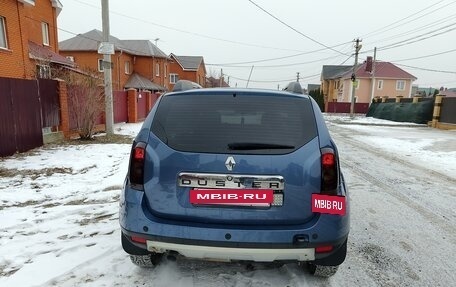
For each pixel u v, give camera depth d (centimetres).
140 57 3884
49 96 1023
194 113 258
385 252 352
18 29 1302
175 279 286
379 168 788
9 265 309
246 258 240
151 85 3791
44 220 420
